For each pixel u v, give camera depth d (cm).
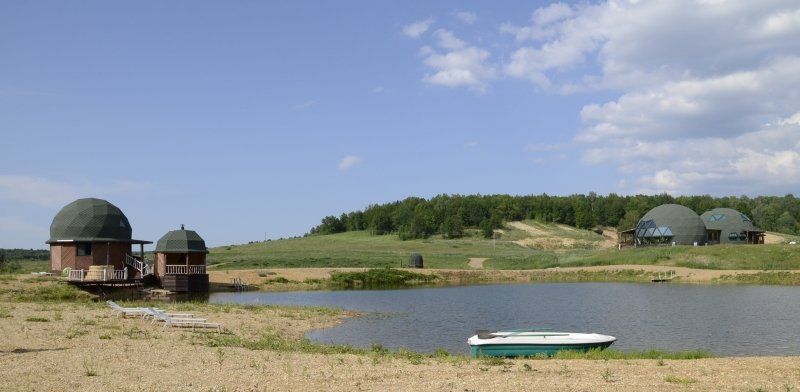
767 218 19312
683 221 12438
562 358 2373
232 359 2186
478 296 5991
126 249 6862
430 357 2414
